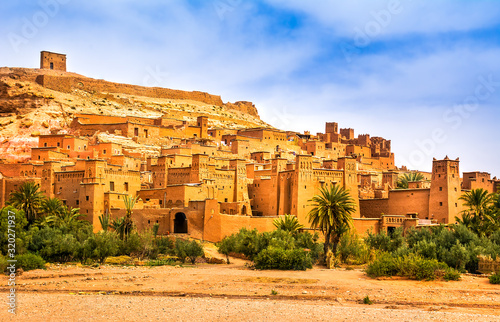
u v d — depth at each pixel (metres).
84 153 128.62
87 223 97.06
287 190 109.38
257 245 85.00
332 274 73.56
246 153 151.12
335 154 171.50
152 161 122.88
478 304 56.75
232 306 55.47
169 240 92.12
